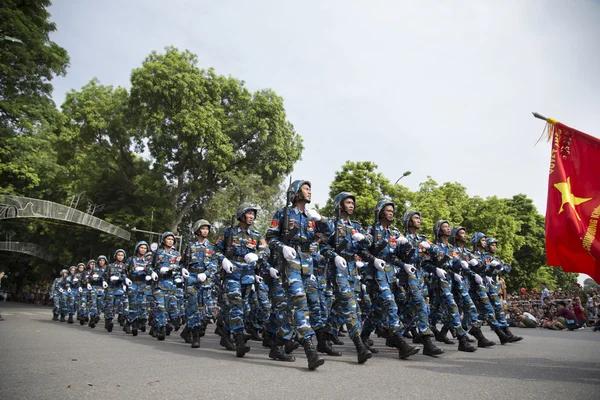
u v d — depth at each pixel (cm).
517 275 4522
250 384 433
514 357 664
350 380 461
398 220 2811
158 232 3120
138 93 2830
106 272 1218
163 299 970
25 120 2269
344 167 2873
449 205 3494
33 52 2259
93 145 3294
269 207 3016
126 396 378
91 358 615
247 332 978
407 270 715
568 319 1544
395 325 641
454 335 806
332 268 643
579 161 616
